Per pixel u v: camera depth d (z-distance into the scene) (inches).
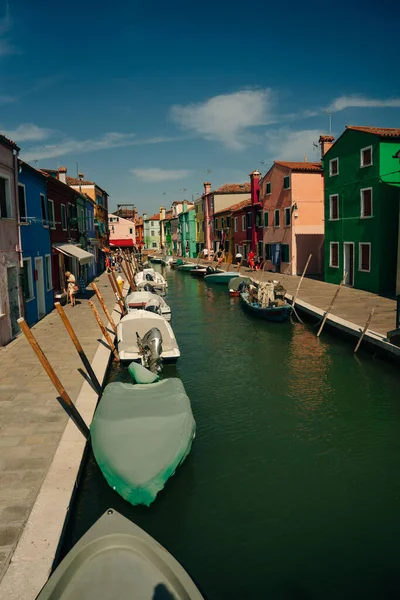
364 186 944.3
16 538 215.0
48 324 706.2
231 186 2246.6
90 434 323.6
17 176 625.3
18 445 303.3
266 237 1545.3
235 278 1225.4
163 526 274.8
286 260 1382.9
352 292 951.0
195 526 275.1
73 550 192.1
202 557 251.3
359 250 980.6
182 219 2876.5
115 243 2933.1
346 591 231.3
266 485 317.4
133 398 359.3
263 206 1551.4
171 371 560.1
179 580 182.5
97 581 183.2
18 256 626.2
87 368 452.1
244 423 412.8
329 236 1110.4
